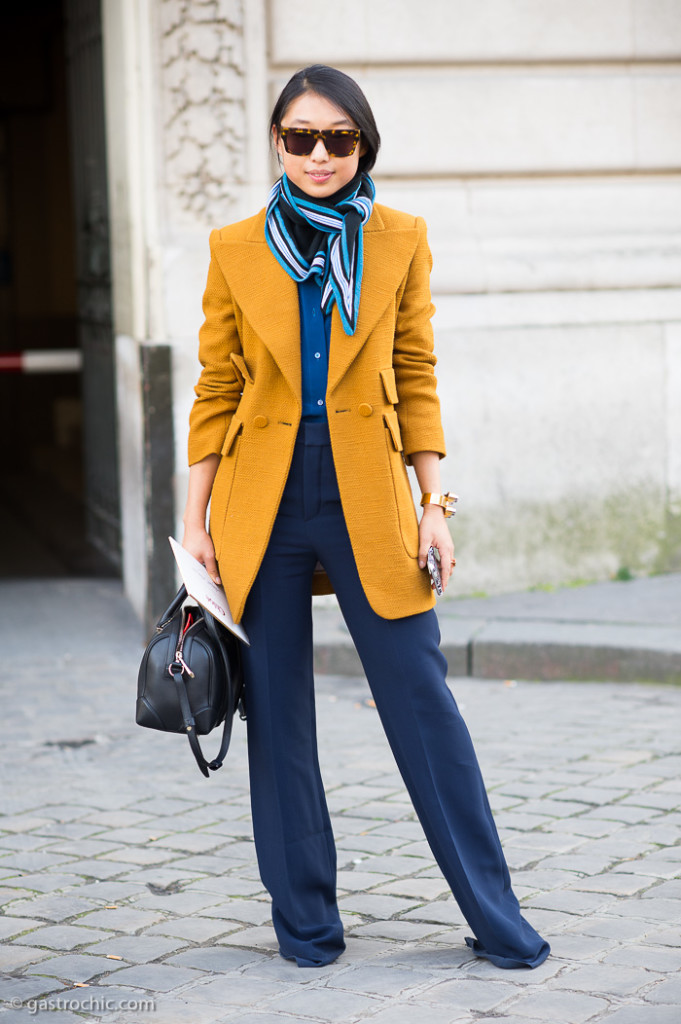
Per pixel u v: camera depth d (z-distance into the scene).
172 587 10.71
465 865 4.79
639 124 11.55
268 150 10.66
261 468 4.77
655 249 11.60
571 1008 4.50
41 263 28.84
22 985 4.89
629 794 6.99
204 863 6.23
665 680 9.40
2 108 27.61
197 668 4.64
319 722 8.77
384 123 11.04
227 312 4.88
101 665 10.37
